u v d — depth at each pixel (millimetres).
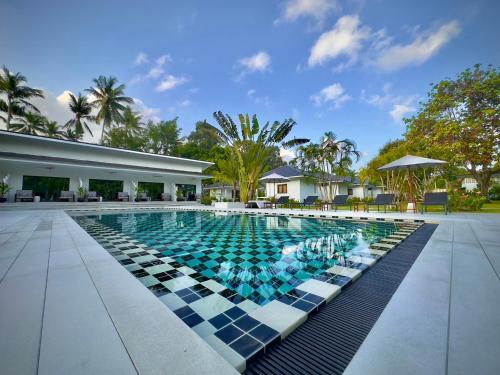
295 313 2125
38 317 1784
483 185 15969
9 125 26594
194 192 24016
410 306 1951
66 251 3887
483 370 1219
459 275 2631
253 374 1452
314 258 4246
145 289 2348
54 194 15883
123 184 19203
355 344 1749
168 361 1325
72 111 29875
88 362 1299
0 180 13805
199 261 4113
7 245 4332
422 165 11078
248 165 17047
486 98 13617
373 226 7973
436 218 8117
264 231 7328
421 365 1276
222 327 1961
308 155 20000
